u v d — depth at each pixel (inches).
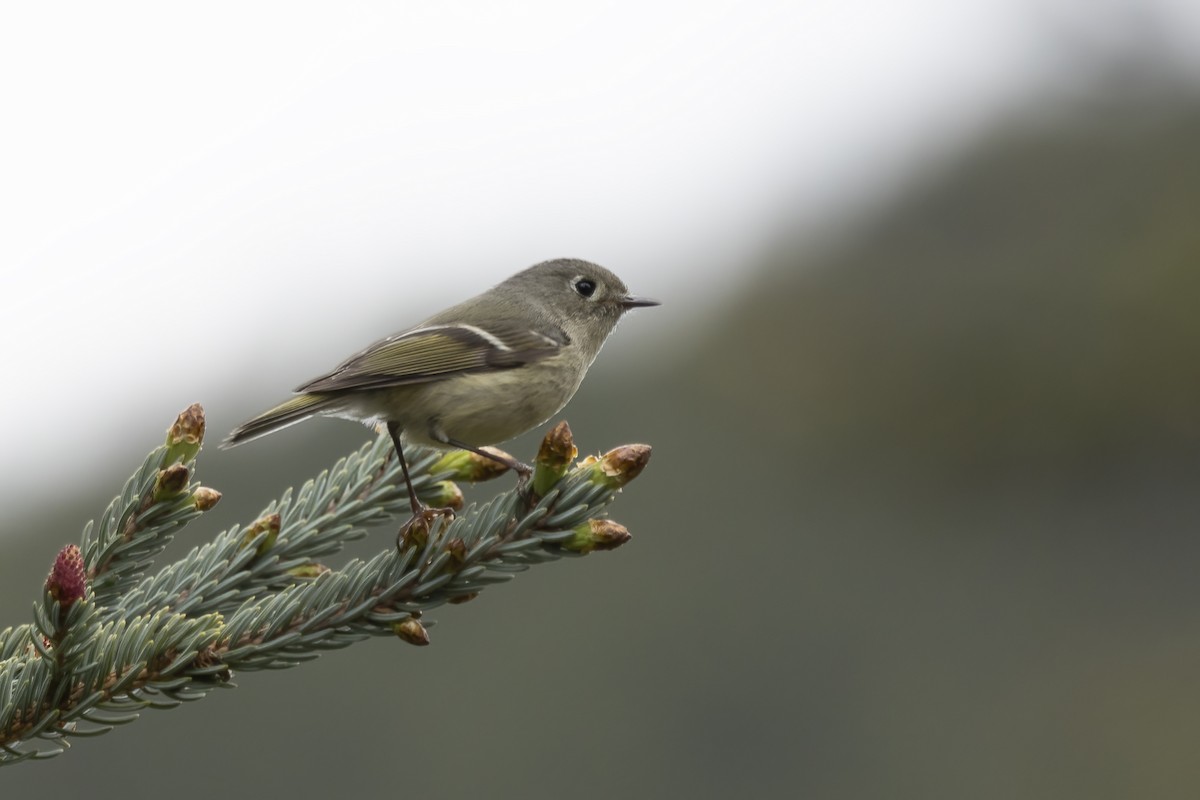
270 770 539.5
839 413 658.8
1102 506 605.9
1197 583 574.2
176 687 151.6
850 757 557.9
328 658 569.0
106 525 170.1
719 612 601.6
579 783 550.0
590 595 603.5
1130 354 599.8
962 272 661.3
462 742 558.6
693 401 689.6
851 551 619.5
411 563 165.0
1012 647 569.0
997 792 515.2
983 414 619.2
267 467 631.8
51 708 144.0
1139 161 661.3
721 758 564.7
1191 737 502.6
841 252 709.9
